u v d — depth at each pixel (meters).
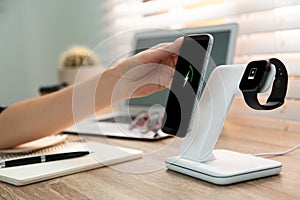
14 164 0.56
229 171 0.48
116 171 0.55
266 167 0.50
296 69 0.86
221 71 0.52
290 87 0.87
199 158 0.52
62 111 0.69
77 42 1.70
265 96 0.71
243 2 0.99
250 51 1.00
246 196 0.43
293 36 0.86
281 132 0.87
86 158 0.60
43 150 0.68
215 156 0.56
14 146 0.70
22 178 0.50
